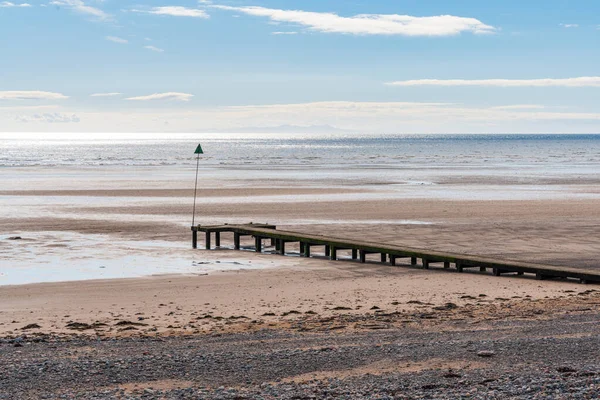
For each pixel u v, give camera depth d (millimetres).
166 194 57156
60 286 23156
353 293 21922
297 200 52625
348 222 40344
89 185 66188
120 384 11031
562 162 120312
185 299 21000
